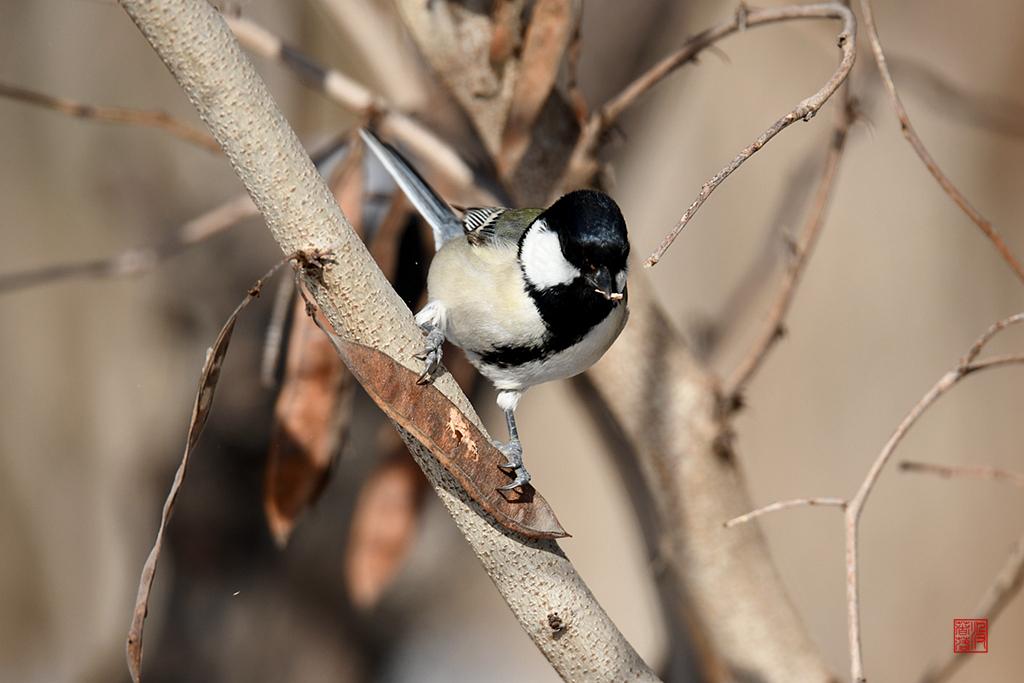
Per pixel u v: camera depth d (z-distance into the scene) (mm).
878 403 14875
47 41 11430
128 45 11141
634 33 11156
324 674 10570
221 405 10133
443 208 7824
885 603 14391
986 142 15078
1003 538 14344
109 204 11266
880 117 14641
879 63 6133
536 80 7406
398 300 5305
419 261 8812
